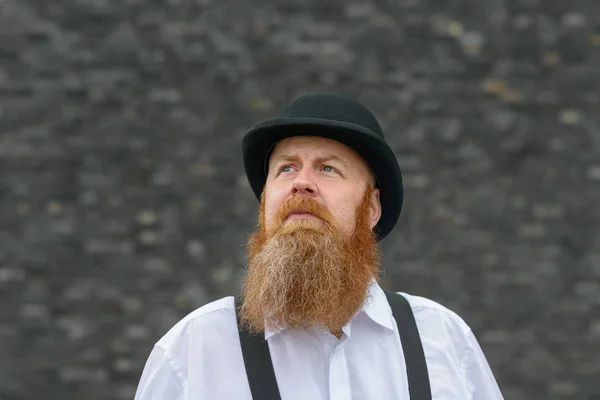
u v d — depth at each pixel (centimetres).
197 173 762
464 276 741
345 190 307
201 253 751
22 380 739
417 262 743
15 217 760
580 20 776
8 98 774
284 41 774
